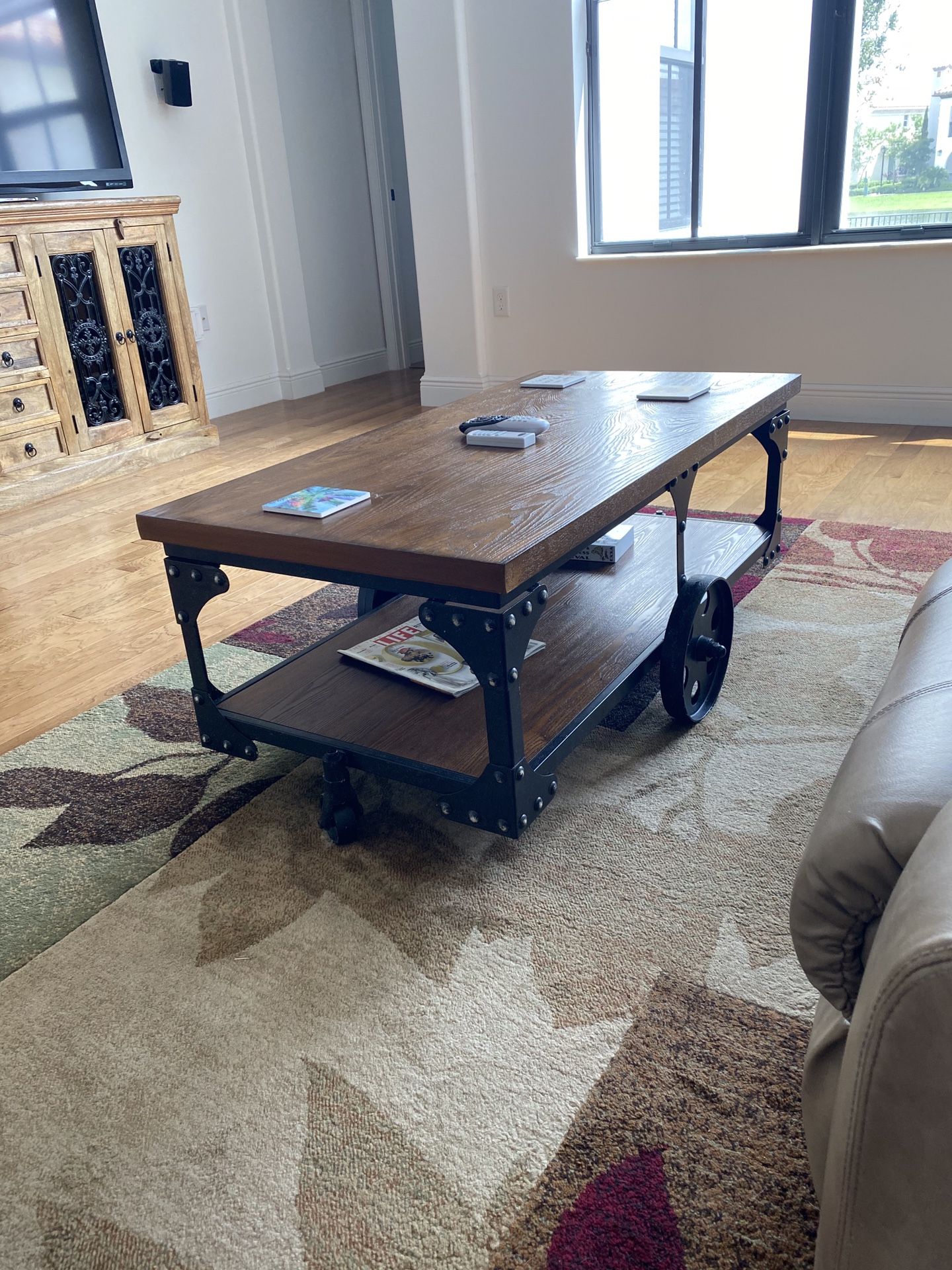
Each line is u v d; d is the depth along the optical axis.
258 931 1.22
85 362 3.46
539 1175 0.87
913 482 2.83
